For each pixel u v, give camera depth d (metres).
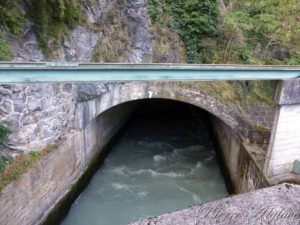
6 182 6.31
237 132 10.36
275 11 11.93
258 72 6.98
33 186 7.16
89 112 10.10
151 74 5.90
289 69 7.09
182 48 11.62
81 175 10.20
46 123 7.87
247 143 10.02
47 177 7.80
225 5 12.75
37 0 6.96
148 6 10.98
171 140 15.79
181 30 11.43
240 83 11.21
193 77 6.38
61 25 7.89
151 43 11.23
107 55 10.17
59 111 8.38
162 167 12.63
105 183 11.17
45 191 7.78
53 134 8.20
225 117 10.58
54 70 5.04
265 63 12.65
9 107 6.64
